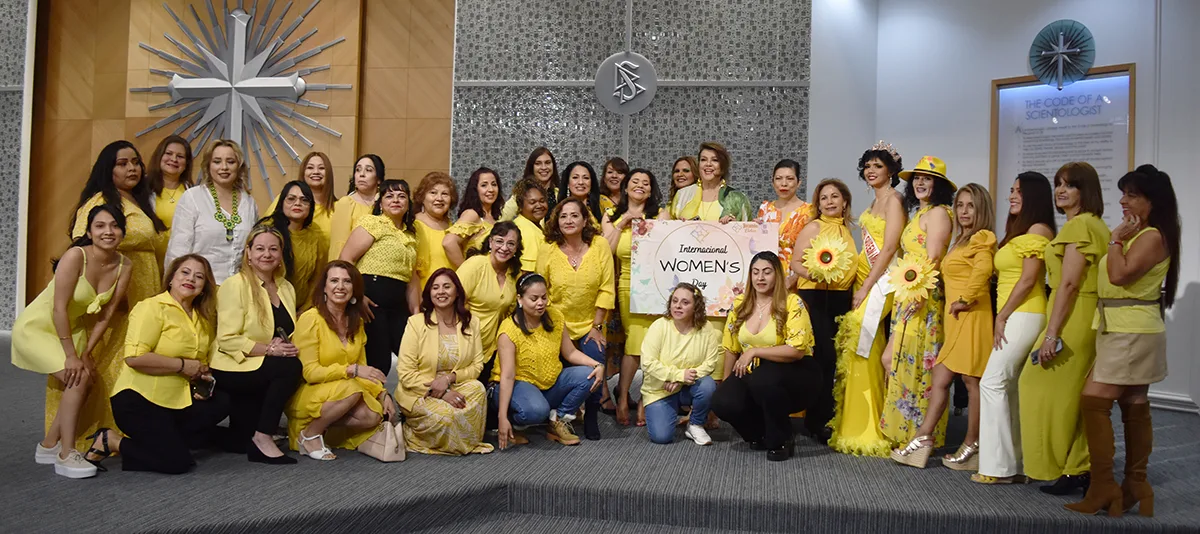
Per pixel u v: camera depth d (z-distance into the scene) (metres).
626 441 4.22
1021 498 3.32
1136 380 3.10
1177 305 5.46
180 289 3.47
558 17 6.82
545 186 5.01
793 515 3.21
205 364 3.63
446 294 3.88
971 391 3.77
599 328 4.51
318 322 3.76
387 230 4.14
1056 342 3.32
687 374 4.11
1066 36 5.93
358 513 2.99
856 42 6.68
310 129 7.38
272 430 3.63
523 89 6.86
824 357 4.32
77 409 3.37
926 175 4.10
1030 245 3.51
